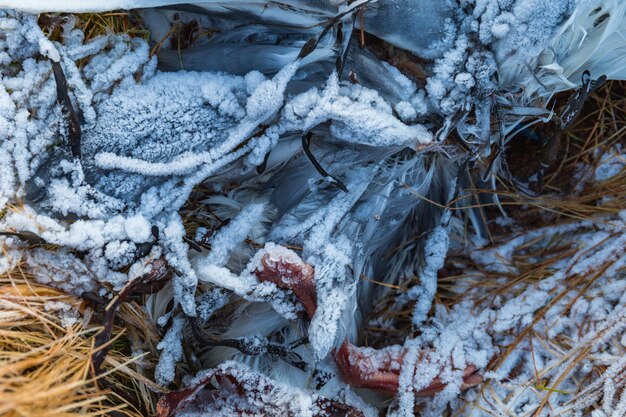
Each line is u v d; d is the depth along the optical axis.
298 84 0.74
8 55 0.71
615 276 0.78
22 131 0.71
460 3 0.73
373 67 0.74
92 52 0.72
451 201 0.80
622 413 0.74
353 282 0.76
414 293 0.80
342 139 0.75
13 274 0.72
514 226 0.83
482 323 0.79
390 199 0.77
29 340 0.72
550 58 0.74
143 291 0.74
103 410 0.71
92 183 0.72
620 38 0.74
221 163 0.74
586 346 0.76
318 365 0.77
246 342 0.76
